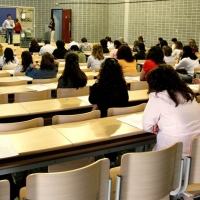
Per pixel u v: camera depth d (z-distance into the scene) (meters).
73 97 4.30
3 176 3.05
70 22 16.38
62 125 3.08
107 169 2.18
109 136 2.81
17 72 5.91
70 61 4.48
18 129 2.91
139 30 14.91
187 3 12.57
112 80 3.71
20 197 2.31
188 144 2.76
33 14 15.99
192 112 2.80
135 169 2.25
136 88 5.18
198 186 2.67
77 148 2.77
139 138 3.03
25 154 2.43
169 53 8.73
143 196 2.33
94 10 16.25
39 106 3.81
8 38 14.48
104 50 10.31
